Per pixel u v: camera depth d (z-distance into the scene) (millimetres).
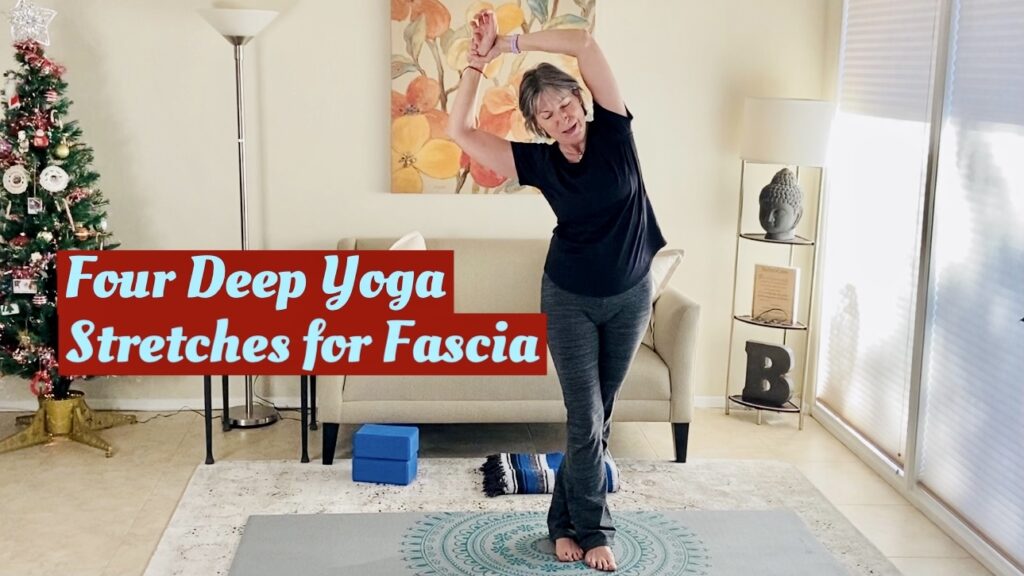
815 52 4949
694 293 5109
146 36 4738
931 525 3809
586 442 3184
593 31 4859
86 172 4512
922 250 3900
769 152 4590
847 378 4766
